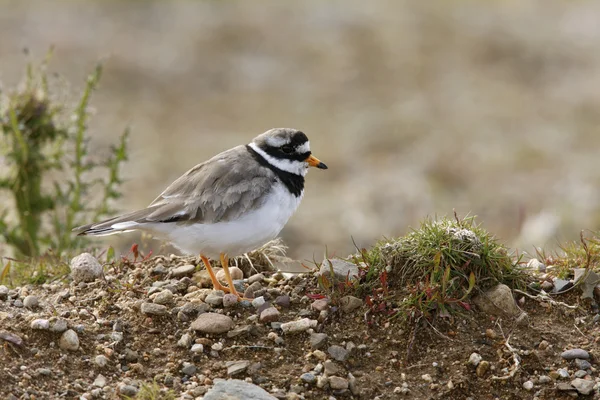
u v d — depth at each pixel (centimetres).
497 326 892
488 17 3475
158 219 938
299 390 818
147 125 2555
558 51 3123
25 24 3209
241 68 3027
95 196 1727
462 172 2291
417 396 820
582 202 1989
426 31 3331
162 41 3192
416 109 2708
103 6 3509
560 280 955
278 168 1000
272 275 1027
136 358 857
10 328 866
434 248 917
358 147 2462
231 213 939
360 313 909
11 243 1308
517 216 1938
